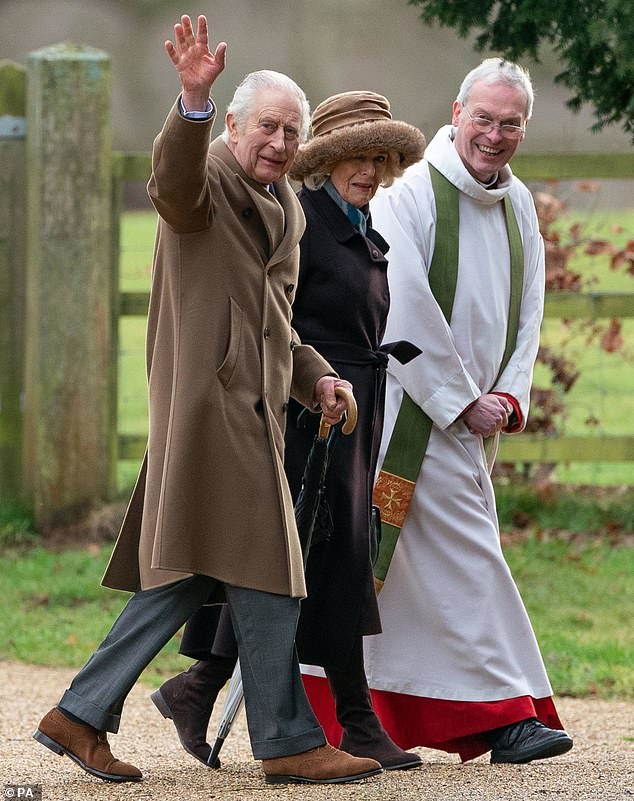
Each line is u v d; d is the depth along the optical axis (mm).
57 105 32875
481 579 18797
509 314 19766
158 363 15906
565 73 22328
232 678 17969
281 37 121000
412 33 120812
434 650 18688
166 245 15828
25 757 18578
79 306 33281
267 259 16062
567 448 33406
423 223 19250
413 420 19031
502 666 18562
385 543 18766
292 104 15945
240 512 15469
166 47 14773
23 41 124062
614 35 20625
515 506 34031
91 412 33562
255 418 15672
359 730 17359
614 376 47031
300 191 17906
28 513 33719
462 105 19297
